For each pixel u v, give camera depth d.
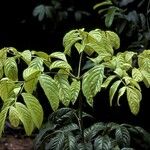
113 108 3.54
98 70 1.34
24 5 4.33
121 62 1.47
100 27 4.09
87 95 1.33
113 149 1.53
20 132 3.78
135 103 1.35
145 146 2.26
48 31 4.24
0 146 3.56
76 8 4.07
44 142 1.76
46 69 2.97
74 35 1.58
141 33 3.13
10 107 1.27
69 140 1.53
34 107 1.27
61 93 1.40
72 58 3.78
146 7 3.33
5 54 1.53
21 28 4.39
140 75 1.42
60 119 1.72
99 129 1.62
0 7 4.36
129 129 1.67
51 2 4.01
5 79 1.35
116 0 3.49
